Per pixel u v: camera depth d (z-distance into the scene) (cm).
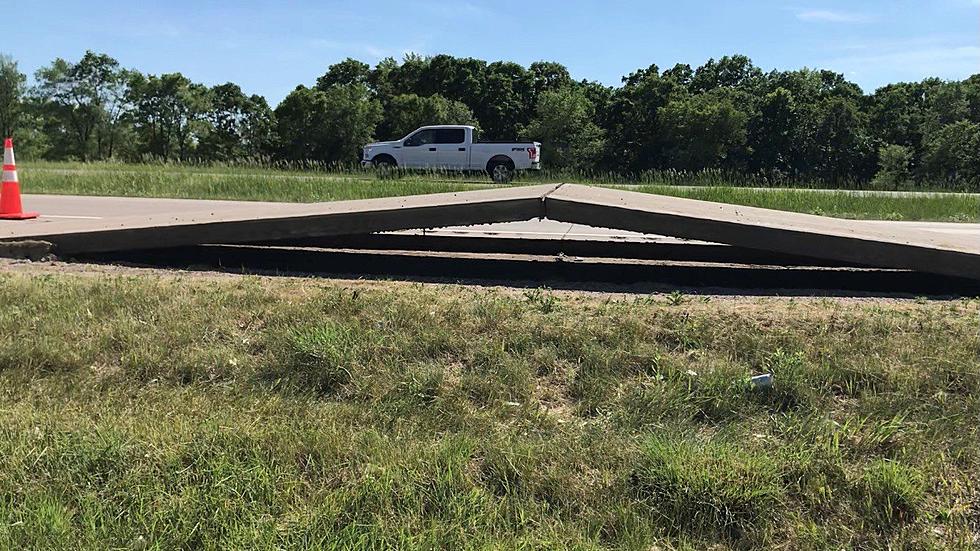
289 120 4759
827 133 4794
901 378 353
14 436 307
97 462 288
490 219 609
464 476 284
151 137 5769
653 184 2108
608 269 665
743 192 1700
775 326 412
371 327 411
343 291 484
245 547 244
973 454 299
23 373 369
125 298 462
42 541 246
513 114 5372
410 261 688
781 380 347
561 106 4766
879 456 298
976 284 597
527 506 270
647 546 253
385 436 313
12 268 605
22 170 2089
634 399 344
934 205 1567
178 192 1631
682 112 4694
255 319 427
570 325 409
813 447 300
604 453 299
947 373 357
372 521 258
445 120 4859
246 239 631
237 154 5725
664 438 308
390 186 1722
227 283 517
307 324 412
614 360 374
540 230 1032
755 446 305
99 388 358
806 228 584
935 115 4881
